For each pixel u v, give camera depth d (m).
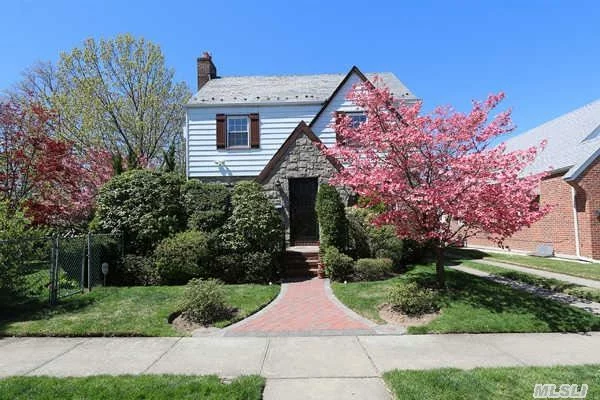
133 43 23.59
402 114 8.12
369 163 7.99
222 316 7.02
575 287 8.69
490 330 6.11
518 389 3.88
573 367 4.49
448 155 7.77
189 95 27.05
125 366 4.82
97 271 9.38
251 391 3.89
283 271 10.90
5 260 7.48
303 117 15.25
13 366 4.85
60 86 22.77
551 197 15.70
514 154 7.09
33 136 12.07
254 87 16.75
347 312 7.34
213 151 15.18
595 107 18.30
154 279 9.59
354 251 11.03
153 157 25.61
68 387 4.03
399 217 7.97
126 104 23.75
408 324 6.55
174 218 10.35
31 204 11.16
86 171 16.95
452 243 8.10
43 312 7.13
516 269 11.86
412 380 4.11
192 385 4.04
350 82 14.94
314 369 4.64
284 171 12.79
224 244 10.20
